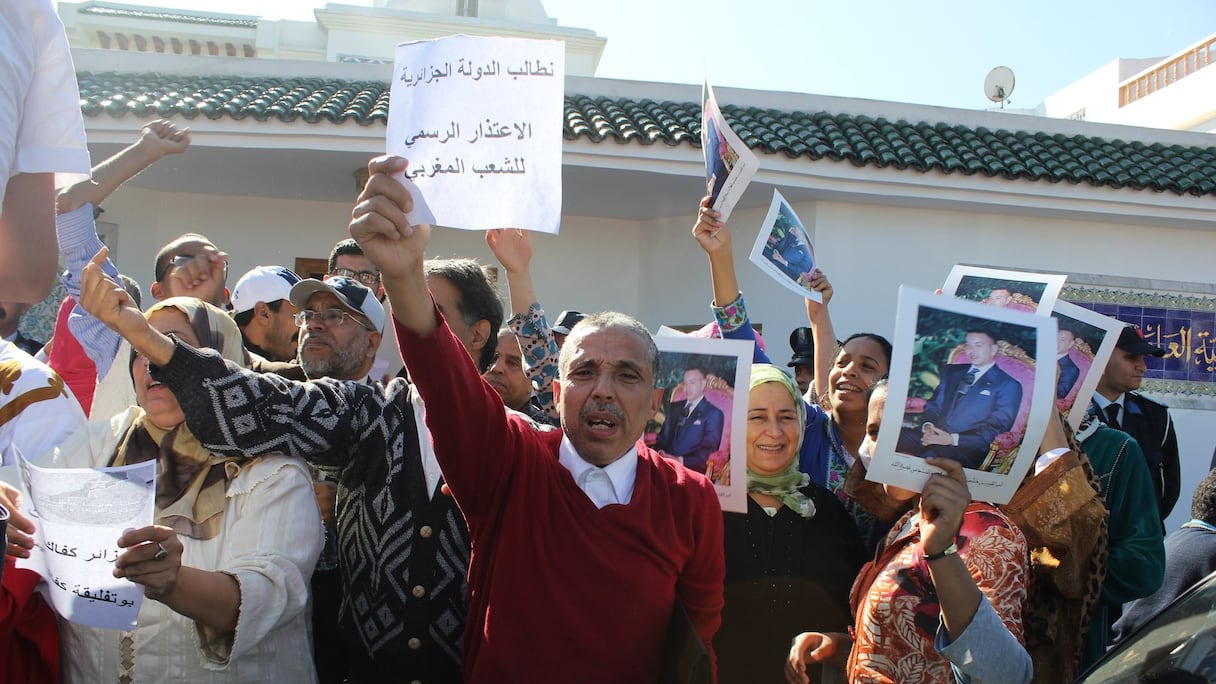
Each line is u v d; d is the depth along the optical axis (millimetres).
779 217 4145
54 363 3457
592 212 10641
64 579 2104
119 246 9914
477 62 2168
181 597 2105
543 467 2289
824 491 3197
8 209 1823
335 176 9445
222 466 2412
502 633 2170
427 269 3189
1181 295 10234
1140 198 9555
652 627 2217
